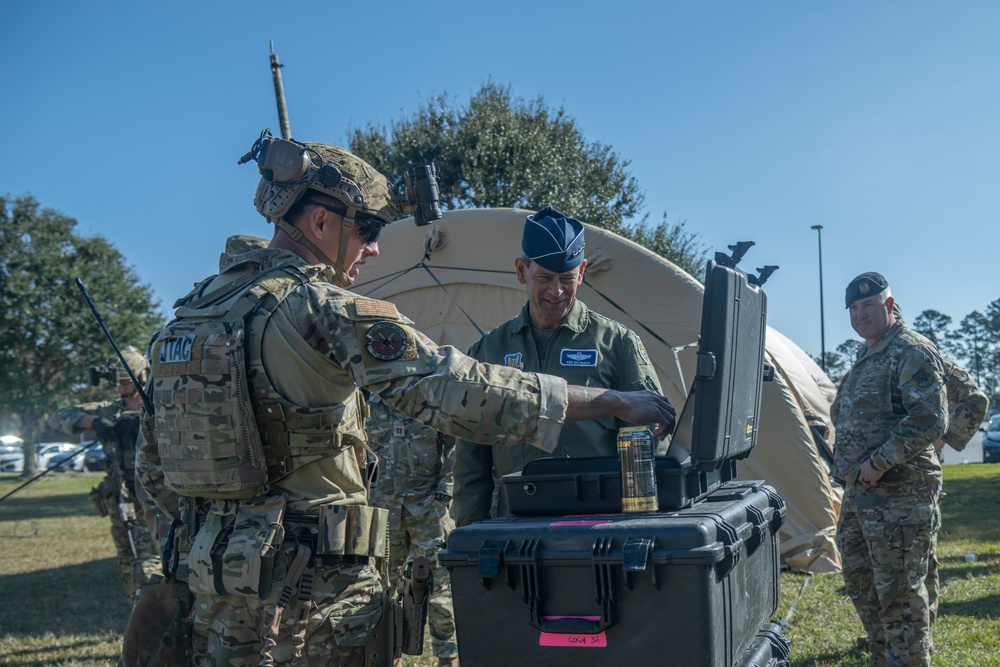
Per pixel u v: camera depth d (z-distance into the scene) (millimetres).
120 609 7598
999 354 81750
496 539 1992
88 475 33125
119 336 35156
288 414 1966
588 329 3303
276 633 1886
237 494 1957
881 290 4320
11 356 34312
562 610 1928
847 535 4434
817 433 8094
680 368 6980
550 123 24594
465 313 7676
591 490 2170
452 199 22984
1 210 35031
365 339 1902
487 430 1868
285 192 2129
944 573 7027
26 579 9430
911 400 4082
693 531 1829
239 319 1962
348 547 1989
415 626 2203
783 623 5414
